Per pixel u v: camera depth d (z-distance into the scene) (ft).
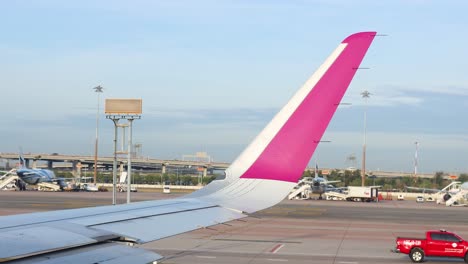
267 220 218.59
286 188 39.52
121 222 33.30
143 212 36.91
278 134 40.45
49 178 504.84
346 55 39.60
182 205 39.04
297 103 40.34
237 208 37.58
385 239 160.86
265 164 40.47
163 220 34.68
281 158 40.16
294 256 122.01
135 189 550.77
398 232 183.42
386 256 127.65
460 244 124.36
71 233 28.81
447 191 482.69
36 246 25.43
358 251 133.59
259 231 172.96
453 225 219.82
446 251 124.36
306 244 143.23
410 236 170.30
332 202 408.05
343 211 293.64
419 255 123.34
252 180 40.57
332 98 39.83
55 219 32.55
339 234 171.12
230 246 135.23
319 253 128.06
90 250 26.37
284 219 225.76
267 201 38.37
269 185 39.93
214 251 126.11
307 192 463.01
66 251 25.67
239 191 40.01
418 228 201.67
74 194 420.36
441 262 126.21
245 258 117.08
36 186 576.61
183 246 133.39
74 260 24.36
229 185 41.14
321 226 197.47
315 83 40.11
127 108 169.48
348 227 196.54
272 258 118.01
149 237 30.35
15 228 28.81
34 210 246.88
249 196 39.24
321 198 469.57
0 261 22.90
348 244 146.00
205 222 34.40
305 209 305.94
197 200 40.37
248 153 41.22
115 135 170.40
